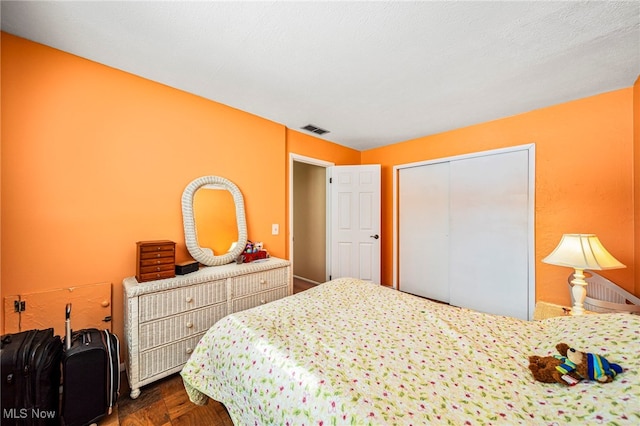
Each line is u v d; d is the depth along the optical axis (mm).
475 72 1892
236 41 1545
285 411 849
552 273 2479
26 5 1260
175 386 1707
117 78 1837
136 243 1888
